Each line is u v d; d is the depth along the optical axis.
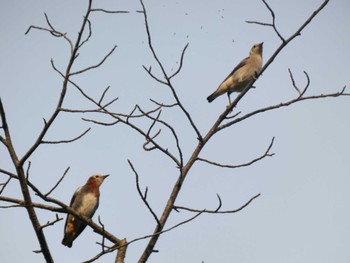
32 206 9.23
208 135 10.58
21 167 9.17
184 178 9.83
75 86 9.70
